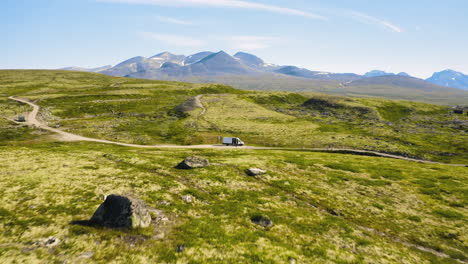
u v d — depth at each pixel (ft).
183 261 48.75
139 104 532.73
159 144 282.36
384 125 439.63
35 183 93.66
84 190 90.02
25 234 55.83
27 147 185.47
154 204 81.10
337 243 65.87
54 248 50.88
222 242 58.39
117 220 61.52
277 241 63.21
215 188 105.70
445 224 85.76
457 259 66.13
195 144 288.30
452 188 123.44
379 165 175.63
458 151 283.18
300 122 436.76
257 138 321.73
